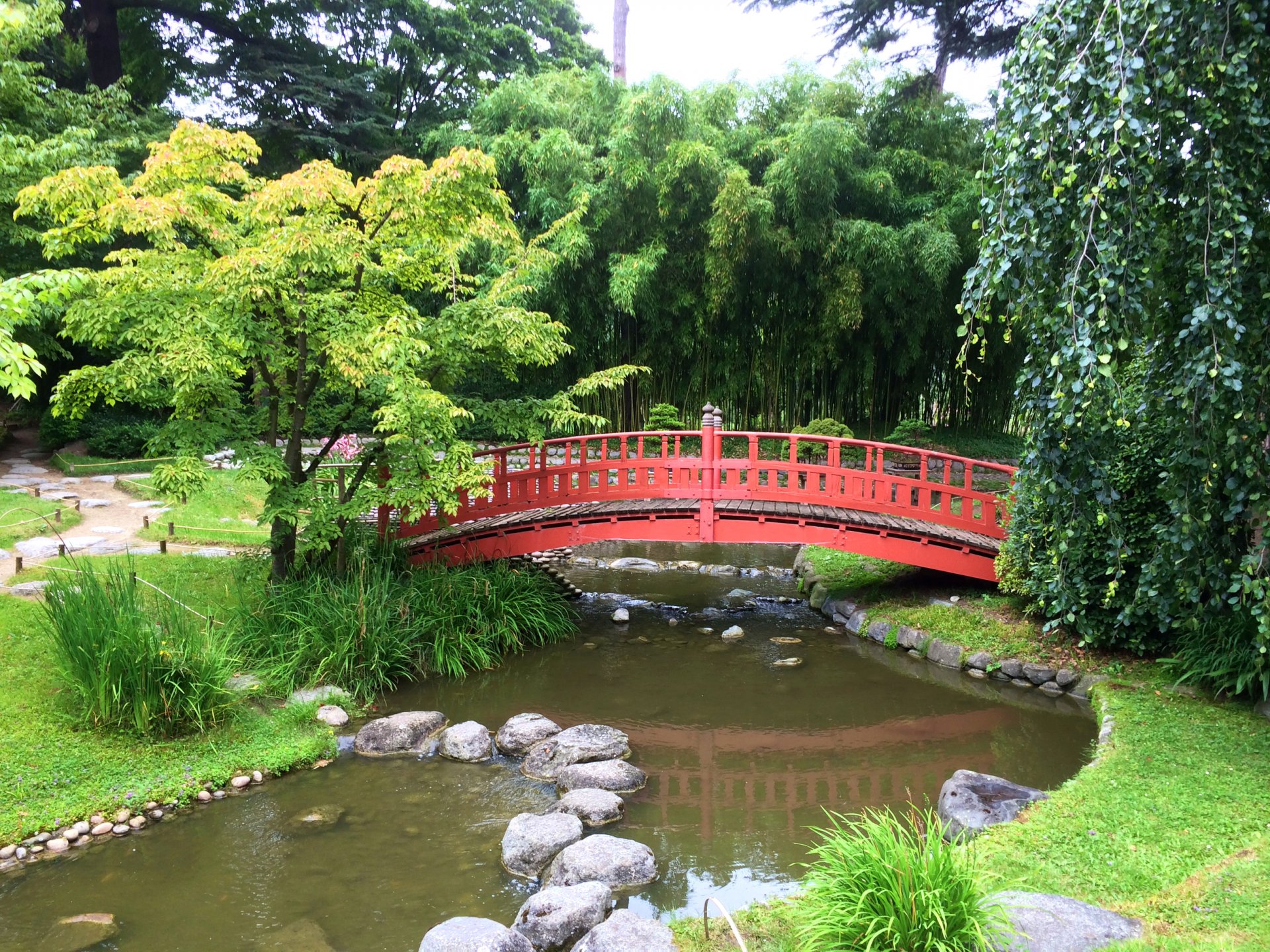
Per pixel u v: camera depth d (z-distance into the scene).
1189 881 3.30
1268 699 5.20
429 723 5.72
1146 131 3.55
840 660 7.36
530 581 8.07
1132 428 5.88
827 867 3.42
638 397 14.27
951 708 6.29
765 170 13.19
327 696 5.98
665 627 8.34
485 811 4.69
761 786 5.11
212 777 4.86
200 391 6.45
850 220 12.65
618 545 12.42
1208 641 5.69
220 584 7.34
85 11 14.49
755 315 13.73
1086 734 5.73
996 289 4.20
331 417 7.20
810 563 10.19
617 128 12.70
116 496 10.71
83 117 11.25
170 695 5.14
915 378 14.97
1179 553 4.53
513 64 18.30
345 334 6.09
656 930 3.13
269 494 6.55
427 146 14.60
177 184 6.08
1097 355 3.73
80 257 12.07
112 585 5.59
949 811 4.28
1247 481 4.04
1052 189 3.91
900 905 2.64
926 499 12.01
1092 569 6.21
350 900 3.81
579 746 5.32
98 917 3.62
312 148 16.31
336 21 17.00
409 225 6.53
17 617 6.01
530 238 13.66
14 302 4.21
